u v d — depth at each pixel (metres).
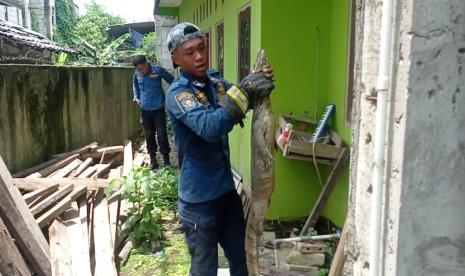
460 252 1.51
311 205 4.94
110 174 7.09
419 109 1.42
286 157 4.54
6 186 3.89
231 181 2.78
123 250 4.64
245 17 5.73
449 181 1.47
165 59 16.27
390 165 1.50
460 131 1.44
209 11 8.74
